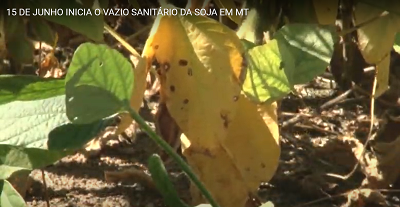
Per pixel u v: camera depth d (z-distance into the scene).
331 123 1.32
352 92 1.40
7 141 0.57
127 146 1.20
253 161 0.65
